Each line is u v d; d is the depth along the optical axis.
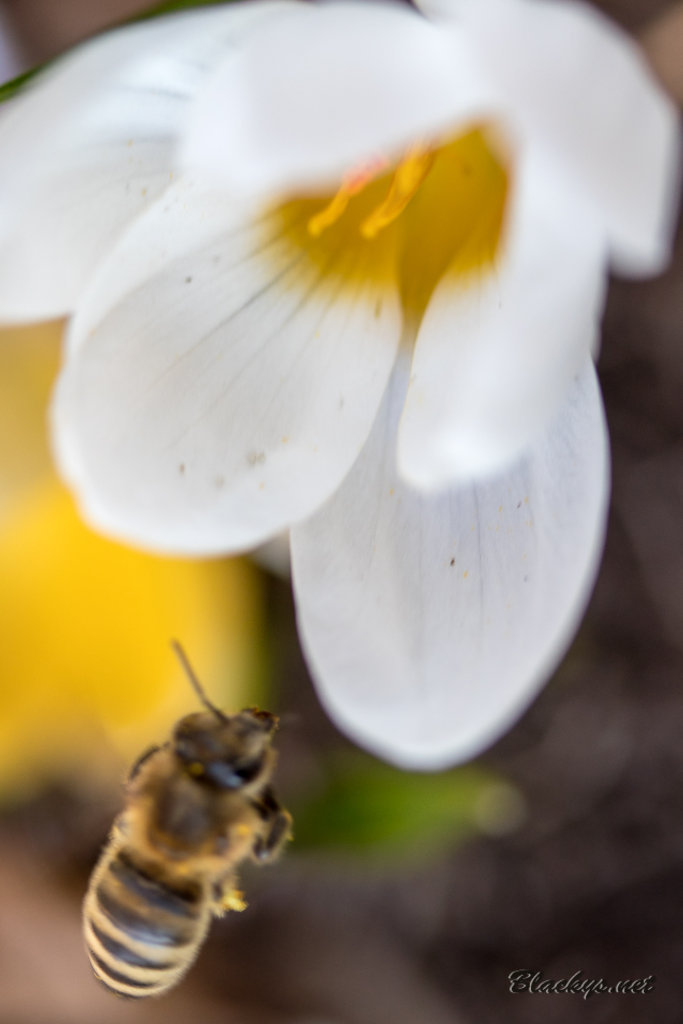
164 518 0.12
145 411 0.12
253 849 0.13
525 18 0.11
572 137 0.11
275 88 0.11
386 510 0.13
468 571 0.13
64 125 0.11
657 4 0.16
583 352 0.11
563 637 0.12
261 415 0.13
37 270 0.12
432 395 0.12
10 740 0.15
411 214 0.13
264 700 0.16
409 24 0.11
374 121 0.11
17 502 0.15
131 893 0.12
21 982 0.17
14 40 0.16
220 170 0.11
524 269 0.11
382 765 0.16
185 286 0.12
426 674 0.13
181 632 0.15
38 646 0.15
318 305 0.13
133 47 0.12
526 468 0.12
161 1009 0.17
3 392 0.15
